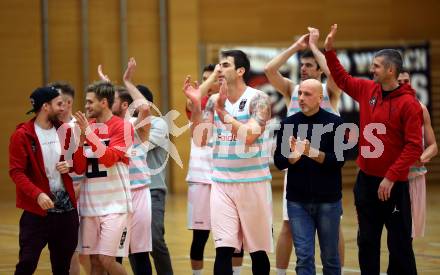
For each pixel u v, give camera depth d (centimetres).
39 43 3120
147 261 1244
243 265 1560
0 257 1708
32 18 3111
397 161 1121
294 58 3162
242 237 1195
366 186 1170
